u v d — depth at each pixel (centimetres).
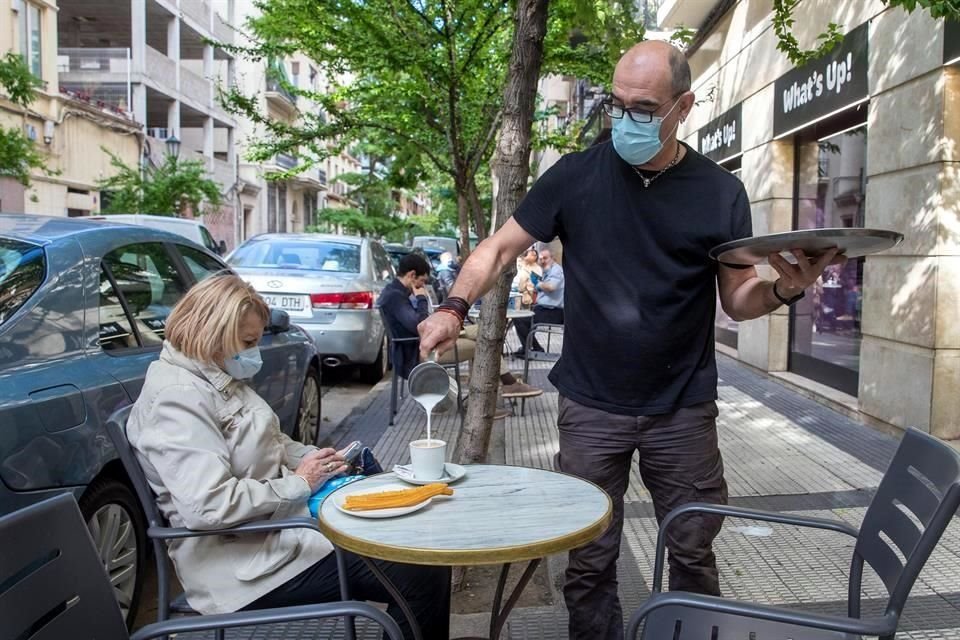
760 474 572
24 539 163
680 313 270
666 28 1295
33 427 315
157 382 271
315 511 279
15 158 1409
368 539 200
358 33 853
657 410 272
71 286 373
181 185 2412
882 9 680
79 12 3042
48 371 337
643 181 271
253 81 3859
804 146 929
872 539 229
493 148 1107
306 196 5422
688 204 267
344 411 859
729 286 277
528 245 292
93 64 2902
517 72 377
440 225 6644
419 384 251
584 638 290
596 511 221
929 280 612
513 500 232
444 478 249
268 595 270
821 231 207
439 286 1889
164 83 3131
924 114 616
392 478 254
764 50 985
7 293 346
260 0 992
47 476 319
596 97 1903
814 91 827
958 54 570
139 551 379
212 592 267
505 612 252
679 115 262
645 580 401
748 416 763
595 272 275
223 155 3972
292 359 598
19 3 2167
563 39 834
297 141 1005
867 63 708
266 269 953
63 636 171
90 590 180
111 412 359
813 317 907
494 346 387
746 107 1055
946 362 609
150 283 448
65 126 2383
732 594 382
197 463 257
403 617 273
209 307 276
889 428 677
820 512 490
